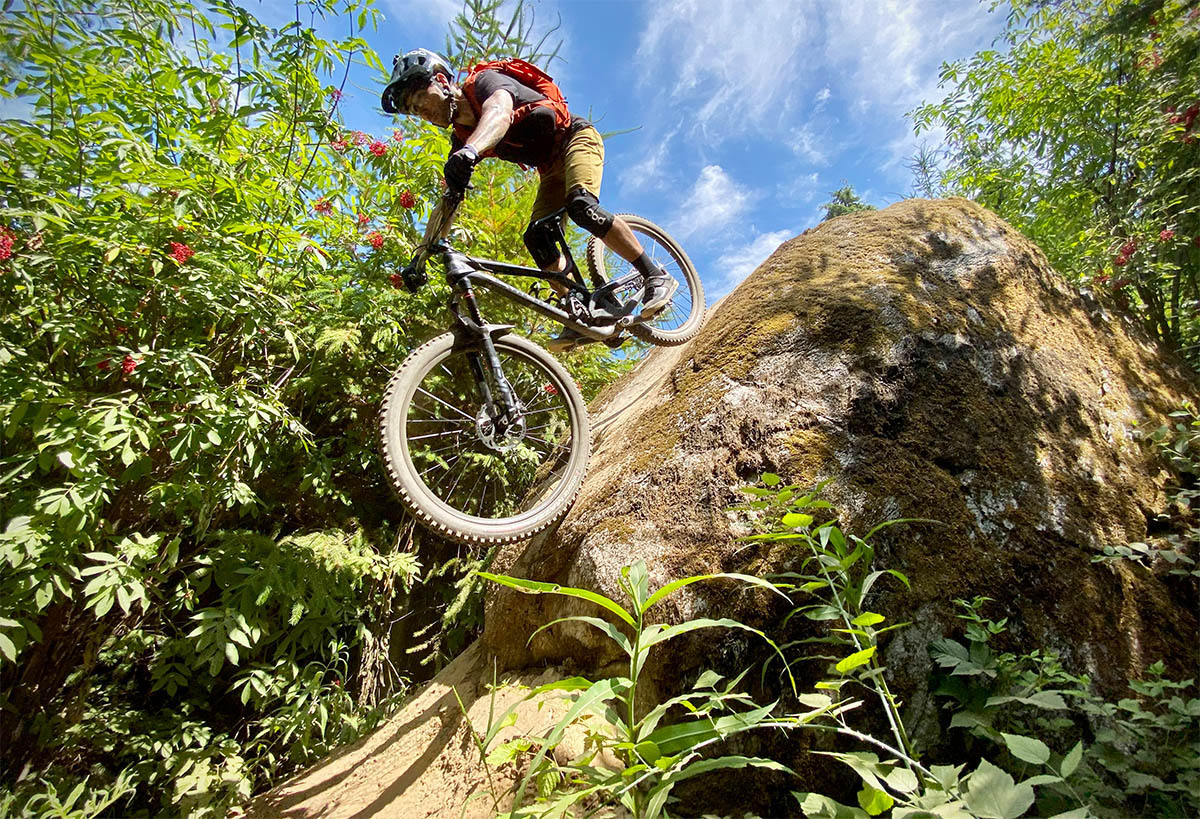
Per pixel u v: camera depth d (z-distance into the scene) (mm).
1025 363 2146
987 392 1957
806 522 1159
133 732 2629
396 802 1739
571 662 1763
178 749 2582
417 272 2297
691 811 1223
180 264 2219
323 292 2990
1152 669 1382
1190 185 3260
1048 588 1604
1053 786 998
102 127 2260
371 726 2895
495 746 1591
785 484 1637
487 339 2252
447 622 3400
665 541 1701
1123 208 3809
